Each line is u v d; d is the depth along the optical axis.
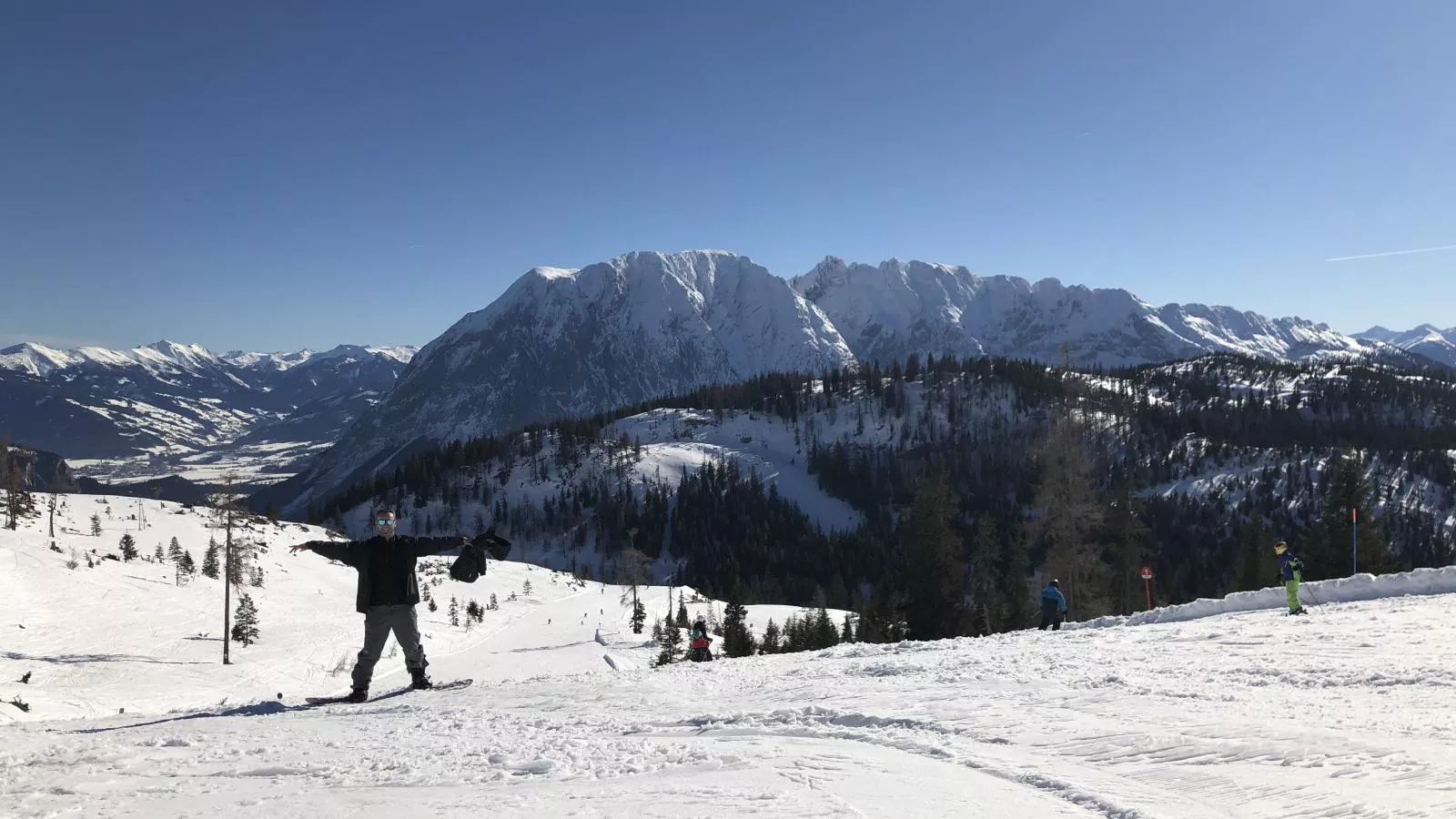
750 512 183.50
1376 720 5.08
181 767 5.02
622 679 10.01
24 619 44.47
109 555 64.94
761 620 83.12
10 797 4.29
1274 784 3.66
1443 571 13.41
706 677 9.71
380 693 9.55
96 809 3.98
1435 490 169.00
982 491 170.12
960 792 3.72
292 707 8.61
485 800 3.80
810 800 3.54
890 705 6.43
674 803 3.54
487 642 72.81
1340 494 40.28
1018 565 49.19
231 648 46.53
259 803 3.98
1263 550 48.81
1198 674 7.48
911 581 43.62
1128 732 4.95
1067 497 37.41
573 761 4.76
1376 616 11.23
